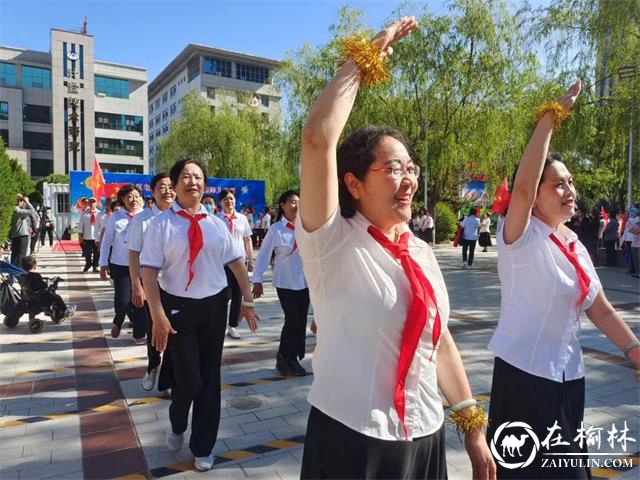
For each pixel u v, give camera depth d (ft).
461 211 78.59
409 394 4.86
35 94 172.04
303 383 14.75
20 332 21.03
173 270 9.94
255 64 201.36
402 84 58.59
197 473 9.73
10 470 9.84
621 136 43.24
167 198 13.99
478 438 5.61
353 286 4.66
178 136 94.84
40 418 12.28
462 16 56.95
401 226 5.32
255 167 90.07
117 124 189.78
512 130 57.11
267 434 11.41
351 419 4.71
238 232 20.90
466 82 57.06
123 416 12.39
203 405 9.96
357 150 4.73
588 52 43.75
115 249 18.80
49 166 174.19
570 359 7.04
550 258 7.00
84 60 173.68
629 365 16.20
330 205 4.44
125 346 18.85
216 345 10.19
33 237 46.85
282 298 15.28
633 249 38.37
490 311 25.34
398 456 4.73
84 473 9.74
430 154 59.62
